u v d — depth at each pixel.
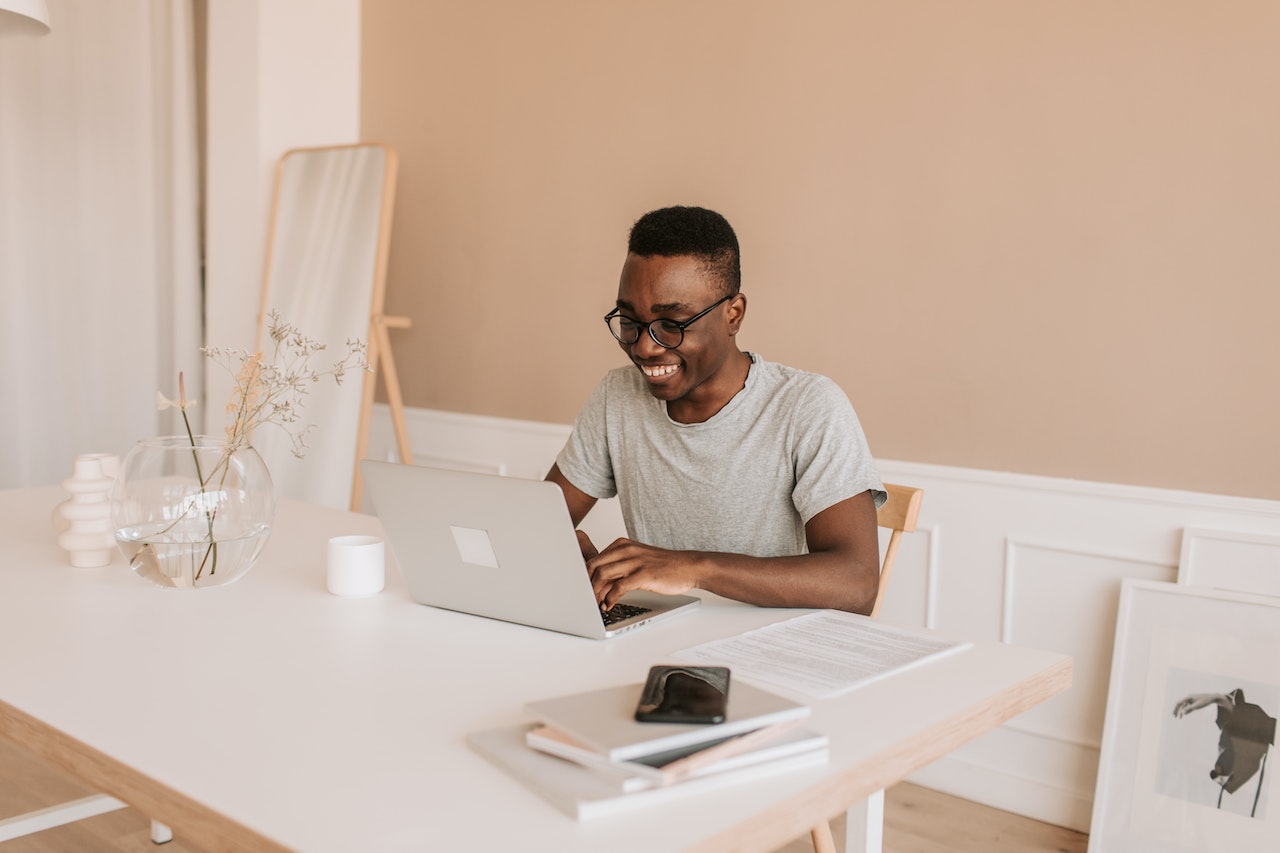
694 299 1.70
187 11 3.97
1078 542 2.48
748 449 1.84
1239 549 2.27
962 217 2.60
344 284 3.56
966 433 2.64
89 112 3.86
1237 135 2.24
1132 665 2.36
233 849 0.89
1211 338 2.29
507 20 3.45
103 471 1.79
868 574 1.64
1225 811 2.21
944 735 1.14
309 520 2.20
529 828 0.87
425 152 3.73
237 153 3.80
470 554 1.48
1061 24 2.44
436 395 3.76
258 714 1.13
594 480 2.06
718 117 3.00
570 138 3.32
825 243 2.82
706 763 0.94
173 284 4.07
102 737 1.07
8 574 1.72
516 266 3.48
